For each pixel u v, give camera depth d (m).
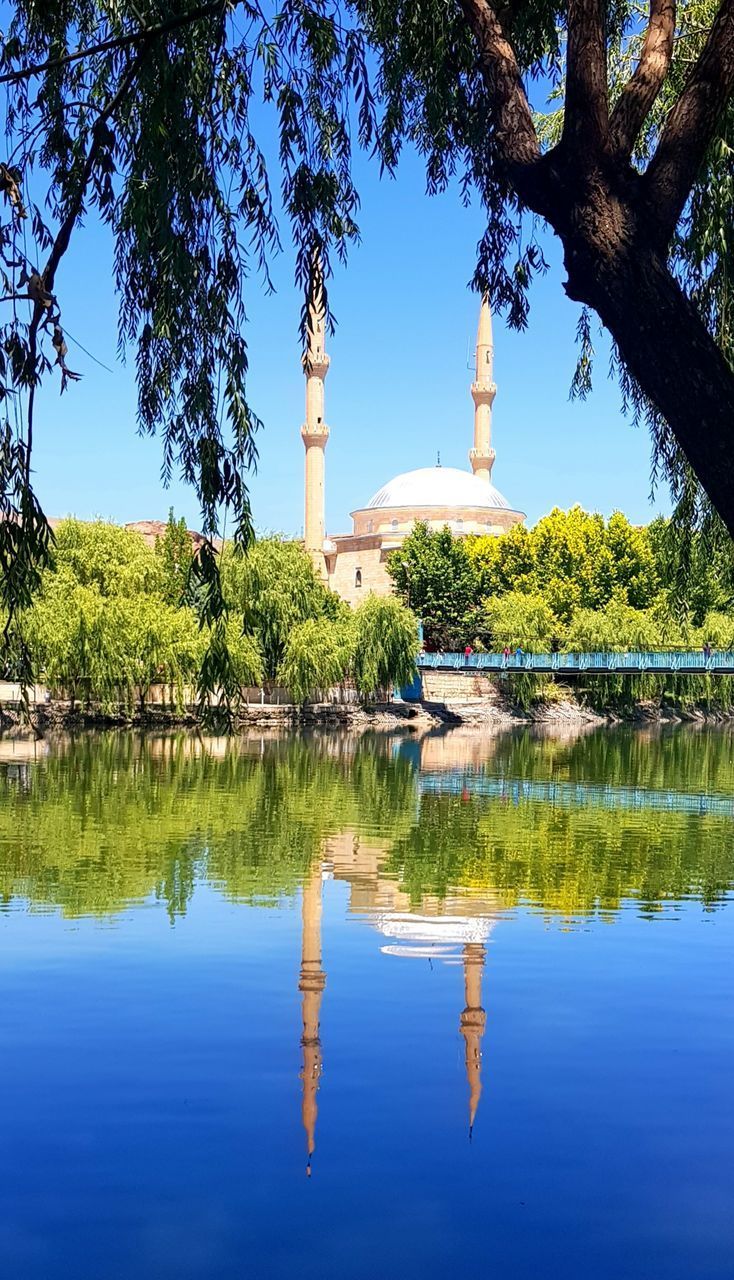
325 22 6.88
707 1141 7.26
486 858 18.11
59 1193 6.50
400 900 14.68
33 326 6.00
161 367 7.04
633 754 44.38
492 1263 5.75
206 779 30.02
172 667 46.66
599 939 12.66
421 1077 8.33
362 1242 5.95
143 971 11.14
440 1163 6.90
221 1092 8.03
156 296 6.86
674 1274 5.63
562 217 5.15
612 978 11.06
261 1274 5.54
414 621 60.78
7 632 6.71
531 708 71.94
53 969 11.19
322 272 6.93
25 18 7.31
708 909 14.29
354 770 34.31
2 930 12.73
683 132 5.03
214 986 10.64
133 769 32.34
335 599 64.69
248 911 13.90
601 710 73.25
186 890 15.11
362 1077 8.33
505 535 82.38
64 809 23.03
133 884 15.45
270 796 26.34
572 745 50.50
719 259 8.43
